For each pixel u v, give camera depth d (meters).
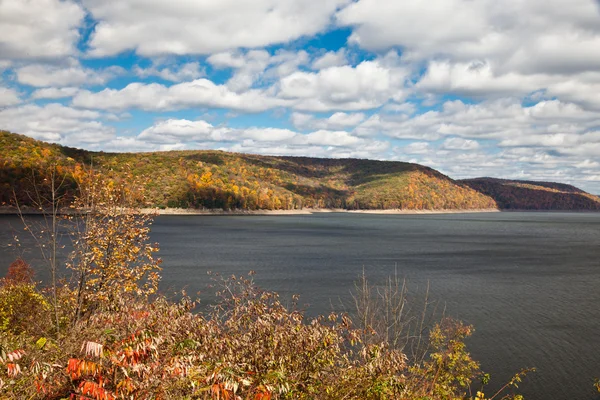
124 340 5.24
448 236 135.50
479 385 21.83
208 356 6.31
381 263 69.06
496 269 64.25
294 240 112.06
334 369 7.45
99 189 12.41
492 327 31.78
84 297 11.02
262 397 5.27
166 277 49.59
